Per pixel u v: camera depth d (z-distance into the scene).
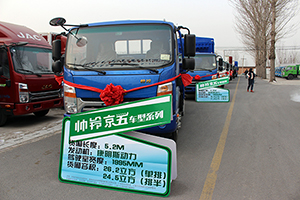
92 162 3.53
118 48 4.53
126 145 3.39
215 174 3.91
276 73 49.00
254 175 3.86
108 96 3.99
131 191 3.33
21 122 8.12
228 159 4.55
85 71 4.30
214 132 6.50
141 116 3.37
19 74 7.19
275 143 5.49
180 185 3.55
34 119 8.63
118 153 3.43
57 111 10.37
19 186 3.52
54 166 4.29
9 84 7.16
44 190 3.40
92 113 3.52
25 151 5.09
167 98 3.28
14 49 7.29
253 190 3.38
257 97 14.18
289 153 4.83
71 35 4.73
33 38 8.25
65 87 4.41
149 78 4.09
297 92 16.88
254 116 8.59
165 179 3.23
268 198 3.17
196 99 11.86
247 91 17.89
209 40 13.02
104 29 4.68
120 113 3.42
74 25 4.78
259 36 39.34
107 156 3.47
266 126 7.09
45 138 6.09
